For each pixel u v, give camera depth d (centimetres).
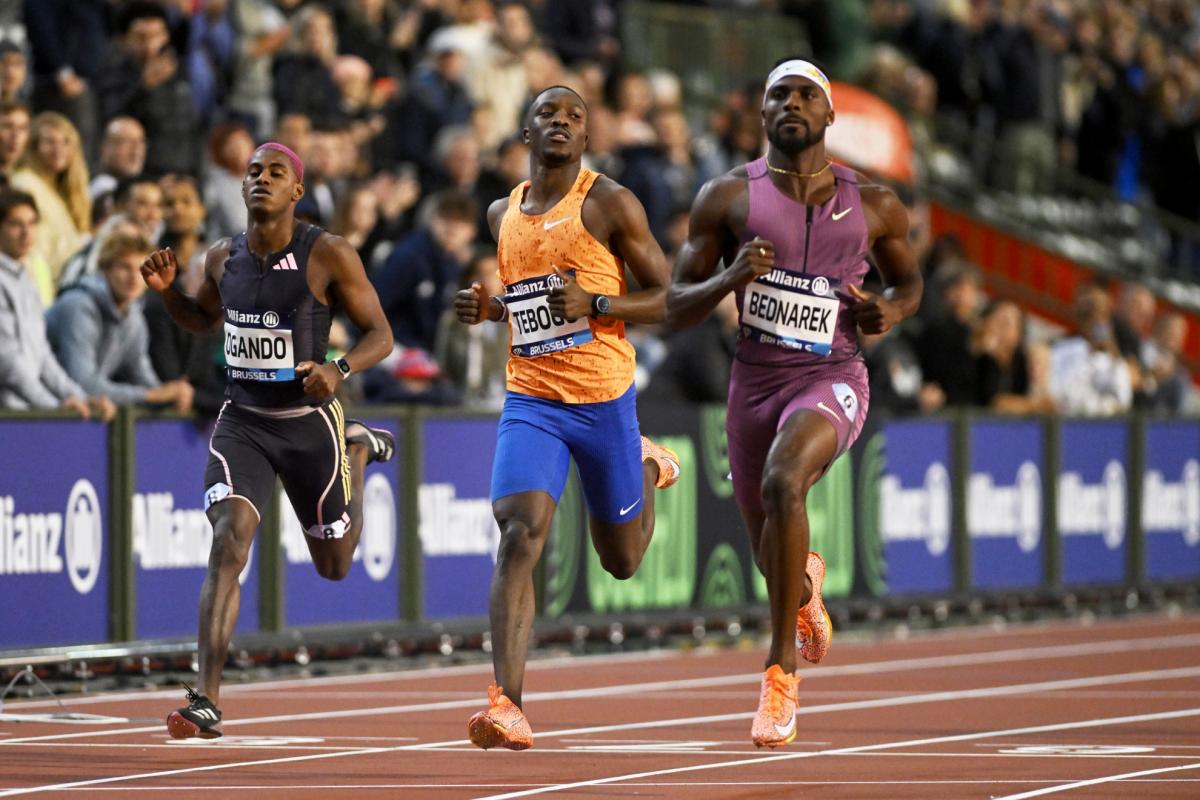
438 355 4153
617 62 5853
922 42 6994
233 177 3922
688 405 4234
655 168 5109
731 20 6731
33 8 4041
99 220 3625
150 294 3475
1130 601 5253
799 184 2394
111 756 2412
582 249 2330
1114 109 7119
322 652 3653
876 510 4562
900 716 2900
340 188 4150
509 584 2223
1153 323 6303
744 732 2698
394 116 4784
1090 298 5456
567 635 3969
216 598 2362
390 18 5156
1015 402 5000
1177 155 7212
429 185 4784
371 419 3694
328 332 2544
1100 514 5188
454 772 2264
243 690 3316
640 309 2311
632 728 2745
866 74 6788
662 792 2089
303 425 2538
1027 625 4875
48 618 3219
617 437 2370
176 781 2172
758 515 2489
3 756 2408
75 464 3259
